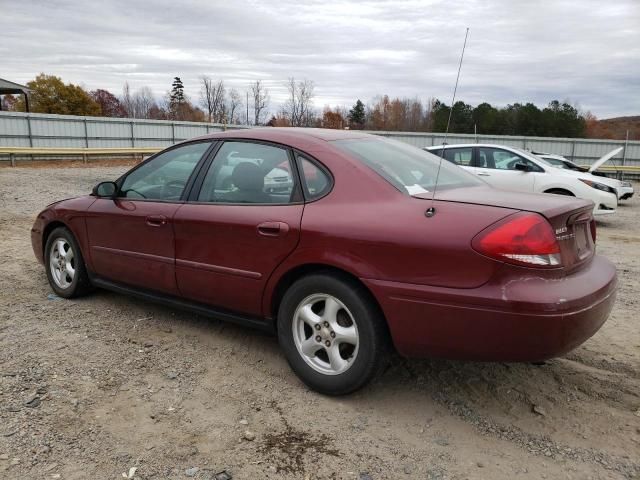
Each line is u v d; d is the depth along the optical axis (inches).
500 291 103.7
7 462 100.1
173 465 101.7
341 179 127.6
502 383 137.3
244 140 149.4
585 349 158.9
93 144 1181.7
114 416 117.5
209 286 145.9
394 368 144.4
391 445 110.3
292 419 118.9
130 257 166.2
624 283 235.1
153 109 2637.8
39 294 200.1
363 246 116.8
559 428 117.6
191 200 152.7
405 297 112.0
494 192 132.1
